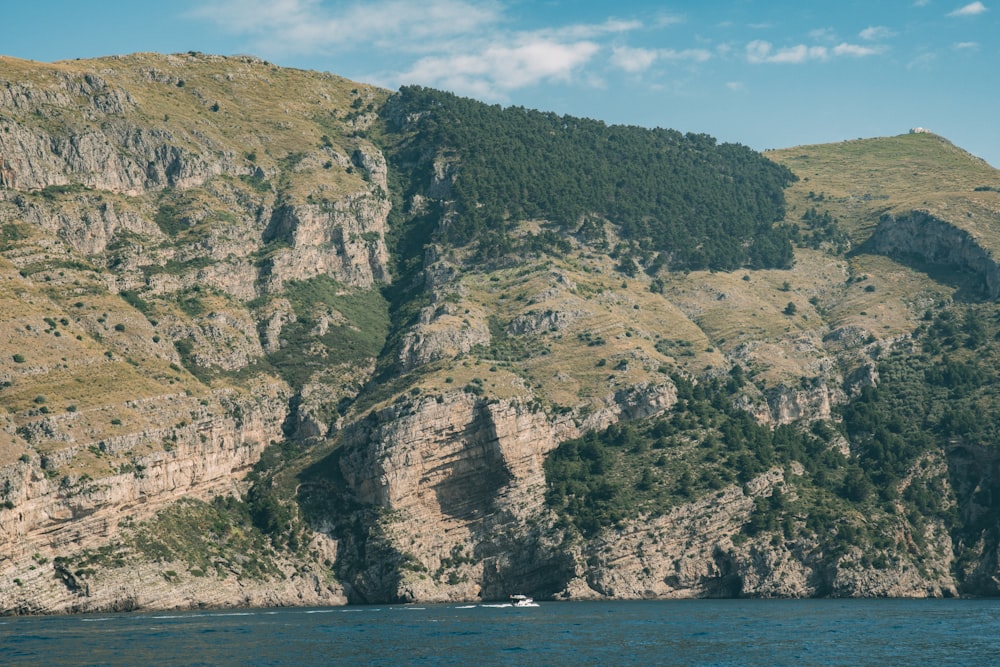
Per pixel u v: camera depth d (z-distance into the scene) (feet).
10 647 597.52
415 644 631.56
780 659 593.83
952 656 602.85
